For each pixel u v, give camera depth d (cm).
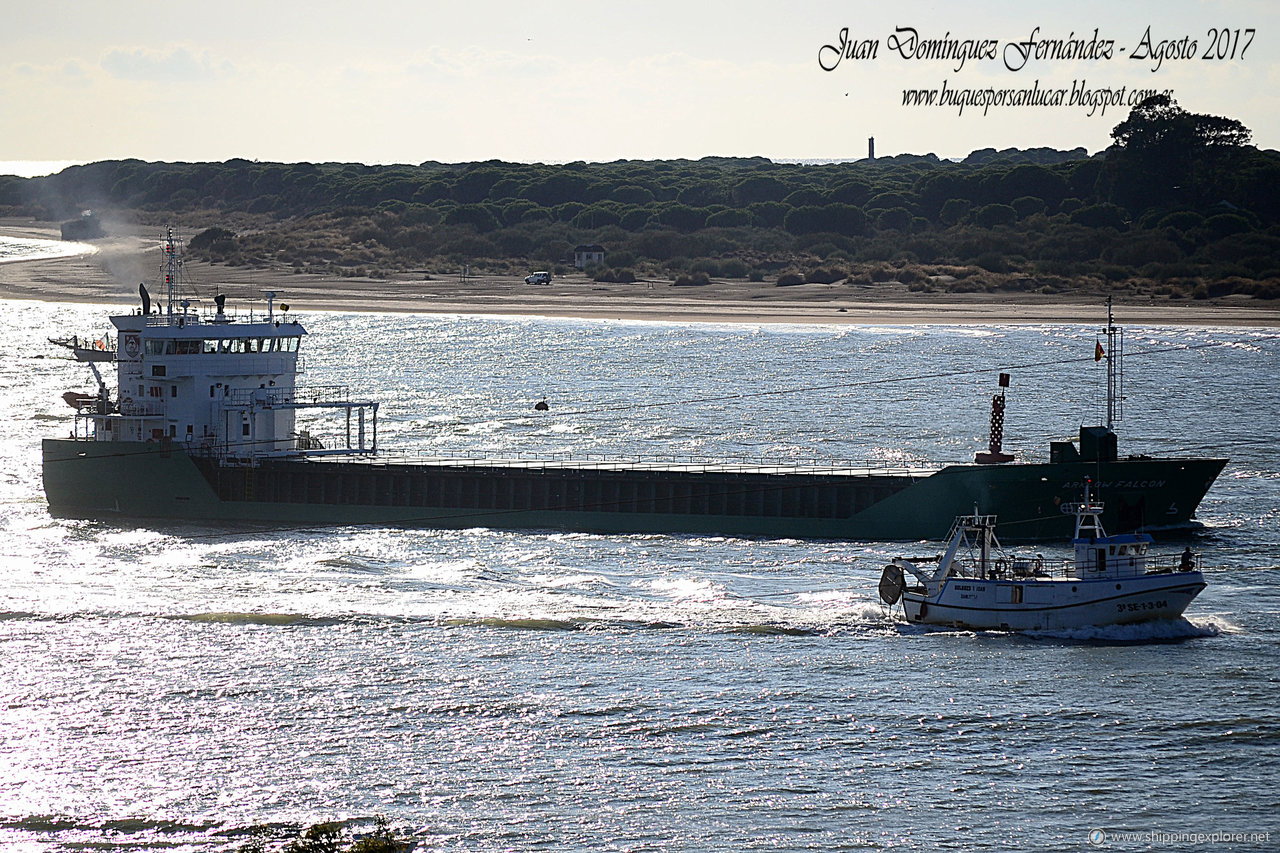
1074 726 18662
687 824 16088
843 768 17475
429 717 18912
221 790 16838
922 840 15775
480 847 15588
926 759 17700
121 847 15538
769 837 15838
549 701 19450
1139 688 19950
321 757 17725
